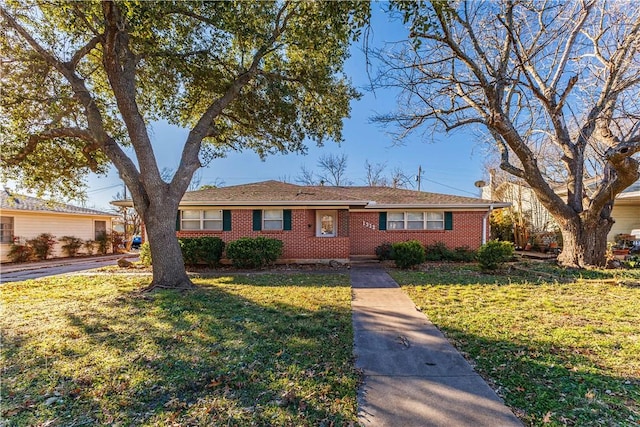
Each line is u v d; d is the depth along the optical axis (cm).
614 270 948
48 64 786
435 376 332
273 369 345
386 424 254
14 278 1030
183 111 1092
